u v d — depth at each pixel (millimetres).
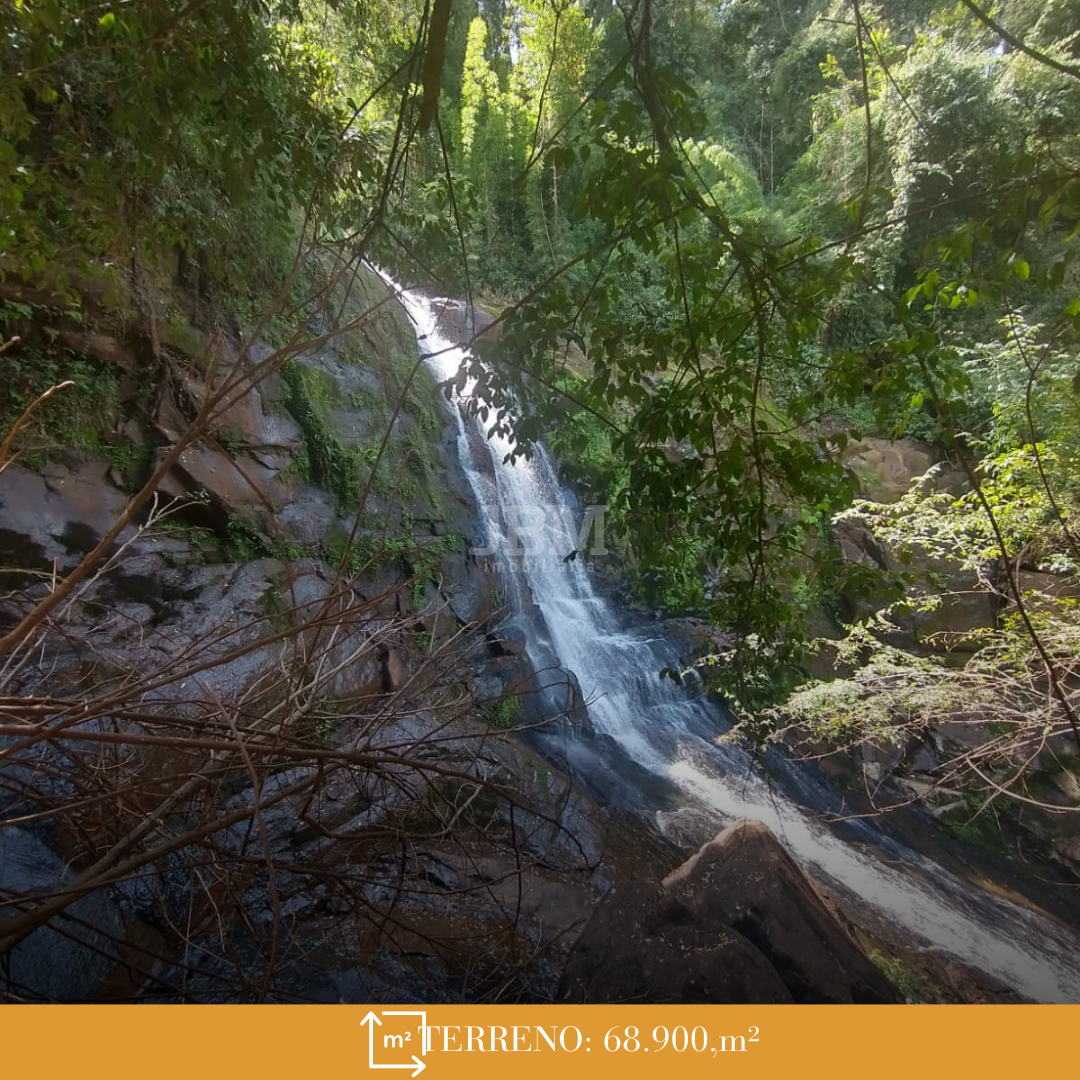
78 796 2299
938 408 1989
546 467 8867
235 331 5730
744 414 2186
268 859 1521
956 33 9320
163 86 2729
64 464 4645
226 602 4973
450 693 5496
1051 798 6938
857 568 2426
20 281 4445
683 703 7922
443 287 3203
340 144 3221
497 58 11156
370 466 6520
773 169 13336
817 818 6625
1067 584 5555
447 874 3654
